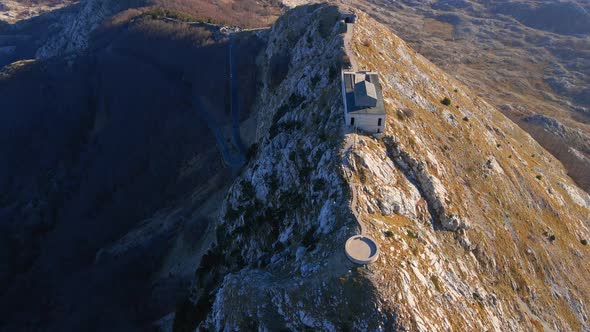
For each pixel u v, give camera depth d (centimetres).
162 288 10394
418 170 8194
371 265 6006
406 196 7606
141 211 13438
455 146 9788
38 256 12988
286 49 13912
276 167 9225
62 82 18100
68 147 16425
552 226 9931
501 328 6950
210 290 8994
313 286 6112
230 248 9294
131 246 12194
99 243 12800
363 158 7512
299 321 6053
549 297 8412
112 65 18450
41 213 14250
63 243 12962
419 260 6650
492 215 8906
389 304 5716
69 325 10050
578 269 9381
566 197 11475
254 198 9306
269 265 7475
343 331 5706
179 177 14025
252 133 14212
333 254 6288
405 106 9562
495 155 10644
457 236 7925
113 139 15862
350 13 12069
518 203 9744
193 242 11275
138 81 17338
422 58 13338
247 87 15525
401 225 7069
